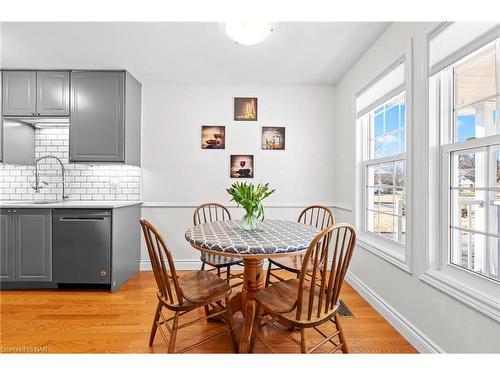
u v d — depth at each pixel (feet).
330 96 10.94
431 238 5.35
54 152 10.23
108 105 9.30
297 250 4.92
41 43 7.62
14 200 10.19
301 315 4.44
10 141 9.25
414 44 5.75
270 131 10.85
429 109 5.35
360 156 8.85
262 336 5.97
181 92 10.69
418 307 5.59
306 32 7.07
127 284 9.09
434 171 5.37
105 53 8.23
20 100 9.18
